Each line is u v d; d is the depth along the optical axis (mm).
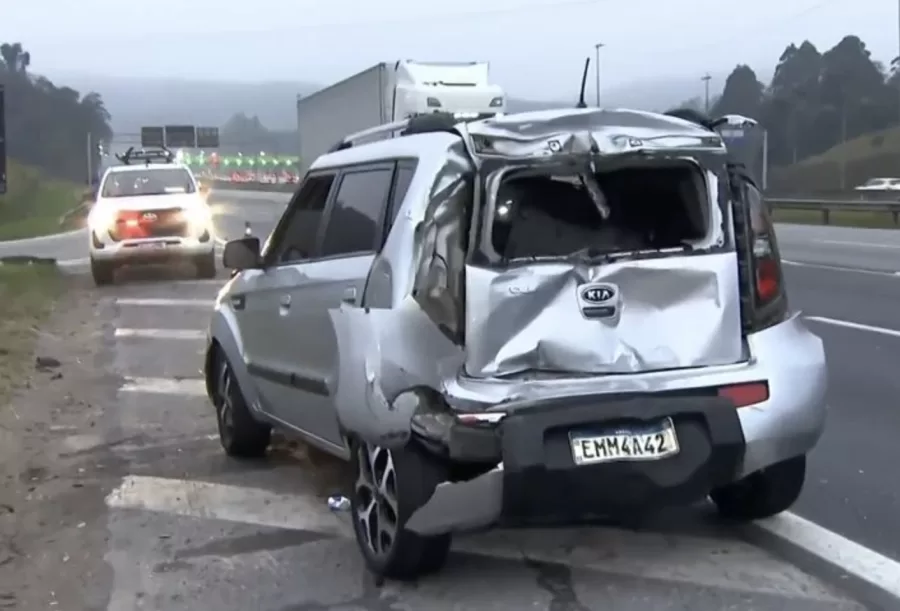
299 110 38688
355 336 5336
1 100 25656
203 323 15383
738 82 110875
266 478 7504
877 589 5227
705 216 5387
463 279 5113
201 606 5363
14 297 18375
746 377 5199
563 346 5117
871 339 12281
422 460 5055
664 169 5422
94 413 9789
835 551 5707
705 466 5016
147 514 6820
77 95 163000
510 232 5254
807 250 24766
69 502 7137
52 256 30375
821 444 7914
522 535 6070
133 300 18234
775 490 5828
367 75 27453
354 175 6277
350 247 6047
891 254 23125
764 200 5508
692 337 5234
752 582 5355
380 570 5480
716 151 5410
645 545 5887
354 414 5305
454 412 4961
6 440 8797
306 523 6520
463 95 23703
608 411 4926
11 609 5410
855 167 79688
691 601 5160
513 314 5102
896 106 101625
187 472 7750
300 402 6602
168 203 20500
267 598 5422
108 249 20109
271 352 7047
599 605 5152
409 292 5188
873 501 6566
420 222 5242
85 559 6070
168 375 11578
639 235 5398
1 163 25672
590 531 6109
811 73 113000
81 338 14273
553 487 4875
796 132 103750
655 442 4977
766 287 5391
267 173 121188
